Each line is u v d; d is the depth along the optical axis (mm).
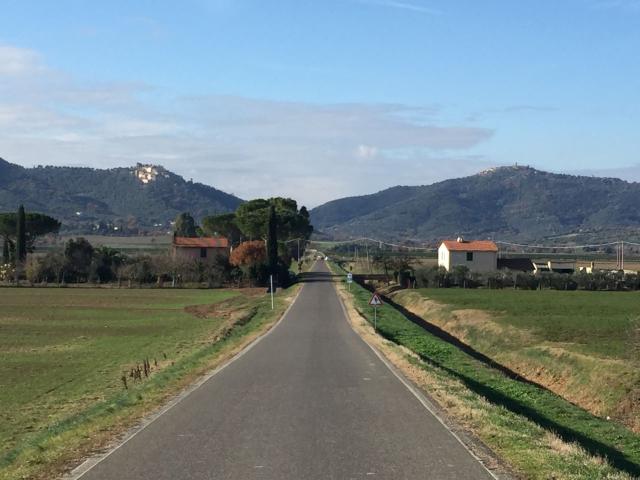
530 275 88500
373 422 13820
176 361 28453
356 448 11492
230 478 9688
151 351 34906
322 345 31312
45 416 19422
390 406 15727
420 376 20859
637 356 29938
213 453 11156
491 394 21781
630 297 71062
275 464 10438
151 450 11414
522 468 10086
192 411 15102
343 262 170250
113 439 12391
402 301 74125
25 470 10383
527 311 55281
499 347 39156
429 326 53938
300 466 10305
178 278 94688
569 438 16078
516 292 79375
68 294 78375
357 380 20172
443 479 9586
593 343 36500
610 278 86625
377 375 21297
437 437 12375
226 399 16750
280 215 117188
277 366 23703
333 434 12641
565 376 29391
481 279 89750
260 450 11352
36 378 26922
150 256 101062
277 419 14133
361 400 16594
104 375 27391
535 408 20531
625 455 15055
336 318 47688
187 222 175750
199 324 49750
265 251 97938
